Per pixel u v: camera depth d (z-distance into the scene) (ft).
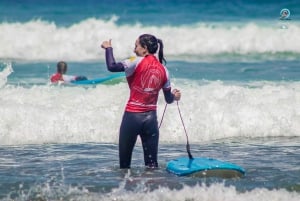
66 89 144.05
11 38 226.17
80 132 120.88
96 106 128.88
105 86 142.92
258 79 174.29
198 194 83.56
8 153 108.99
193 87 142.10
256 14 289.53
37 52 222.48
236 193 84.43
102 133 121.49
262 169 98.32
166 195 83.56
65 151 110.73
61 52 222.28
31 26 234.58
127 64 91.25
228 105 129.59
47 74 183.21
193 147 115.55
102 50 226.17
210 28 241.14
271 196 82.79
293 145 117.91
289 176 94.07
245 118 127.75
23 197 83.97
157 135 95.04
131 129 93.09
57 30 233.76
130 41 233.76
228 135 125.70
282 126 128.06
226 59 215.72
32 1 317.01
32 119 121.08
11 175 93.97
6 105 124.06
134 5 310.86
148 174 93.81
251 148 114.93
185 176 92.32
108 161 102.68
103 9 301.84
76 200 82.79
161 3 313.94
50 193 85.51
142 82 91.45
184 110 126.21
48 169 97.55
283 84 164.04
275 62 209.67
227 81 169.99
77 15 286.66
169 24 260.62
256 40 231.71
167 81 92.84
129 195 83.97
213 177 92.32
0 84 145.07
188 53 226.58
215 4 309.22
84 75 182.60
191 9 302.66
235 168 92.79
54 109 124.88
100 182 90.02
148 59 91.71
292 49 229.25
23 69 192.75
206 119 125.70
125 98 134.10
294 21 265.13
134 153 108.27
